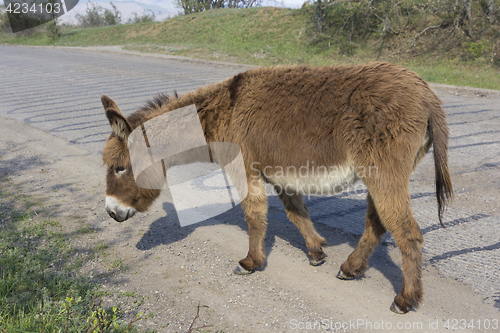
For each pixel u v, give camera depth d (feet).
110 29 106.52
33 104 37.78
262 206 11.43
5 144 26.09
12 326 8.43
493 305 9.80
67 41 101.45
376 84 9.62
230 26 86.58
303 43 70.23
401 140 9.24
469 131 25.36
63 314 9.27
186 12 116.78
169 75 50.57
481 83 41.57
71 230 14.67
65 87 45.78
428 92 9.78
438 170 9.66
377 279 11.39
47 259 12.41
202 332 9.18
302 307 10.21
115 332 8.78
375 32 65.82
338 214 15.62
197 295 10.77
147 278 11.62
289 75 10.78
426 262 11.82
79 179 19.97
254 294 10.81
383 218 9.62
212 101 11.55
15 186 19.07
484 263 11.52
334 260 12.52
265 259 12.71
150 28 100.17
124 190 11.73
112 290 10.96
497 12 57.41
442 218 14.51
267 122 10.63
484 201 15.67
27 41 105.70
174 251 13.23
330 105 9.95
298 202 12.19
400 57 58.08
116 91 41.68
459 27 58.85
